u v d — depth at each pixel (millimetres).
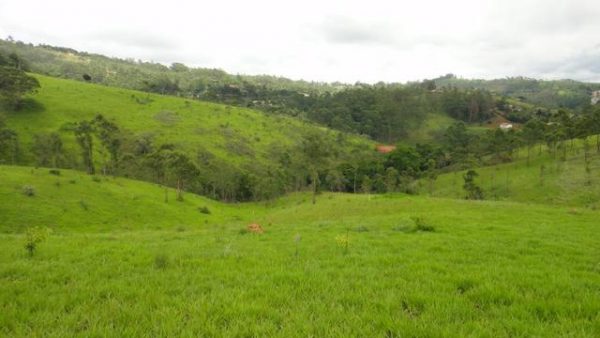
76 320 6738
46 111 144250
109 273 10141
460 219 26625
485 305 7750
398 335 6129
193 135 163250
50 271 10352
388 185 127438
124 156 115875
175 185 117812
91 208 65500
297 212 60625
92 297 8078
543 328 6469
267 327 6383
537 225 24062
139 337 6109
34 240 12711
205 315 6863
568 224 24781
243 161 153375
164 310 7129
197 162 139375
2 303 7531
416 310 7430
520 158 134375
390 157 152000
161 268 10773
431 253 13539
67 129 126500
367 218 29594
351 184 143375
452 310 7266
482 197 110062
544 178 109125
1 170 71125
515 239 17516
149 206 74438
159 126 163125
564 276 10086
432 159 147500
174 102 198250
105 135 109438
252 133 184500
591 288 9203
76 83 186000
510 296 8109
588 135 114000
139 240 17344
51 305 7516
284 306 7512
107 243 15656
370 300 7750
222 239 17438
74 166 110875
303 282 9133
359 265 11430
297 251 13383
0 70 132750
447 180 131500
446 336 6062
